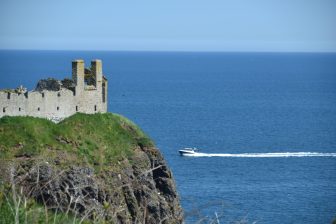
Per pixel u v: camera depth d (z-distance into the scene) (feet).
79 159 636.48
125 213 581.12
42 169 578.25
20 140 625.41
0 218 286.05
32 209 297.53
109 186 626.64
